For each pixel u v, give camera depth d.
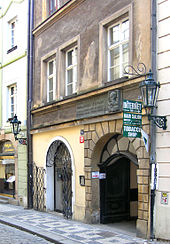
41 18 14.49
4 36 17.88
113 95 9.52
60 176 13.14
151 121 8.18
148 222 8.23
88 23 11.12
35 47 14.92
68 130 11.96
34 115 14.65
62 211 12.68
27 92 15.06
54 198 13.54
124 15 9.59
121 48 9.87
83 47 11.34
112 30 10.36
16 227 10.52
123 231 9.39
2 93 17.91
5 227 10.72
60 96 12.63
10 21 17.59
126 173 11.22
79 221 11.01
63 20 12.66
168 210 7.77
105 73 10.30
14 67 16.70
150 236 8.01
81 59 11.41
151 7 8.45
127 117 7.96
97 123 10.33
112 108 9.55
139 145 8.58
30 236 9.22
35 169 14.33
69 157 12.17
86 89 11.02
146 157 8.38
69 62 12.73
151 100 7.25
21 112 15.73
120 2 9.70
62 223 10.75
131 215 11.22
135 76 8.83
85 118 10.72
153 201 7.95
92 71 10.77
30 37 15.11
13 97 17.31
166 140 7.92
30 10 15.25
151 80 7.23
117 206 10.93
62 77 12.75
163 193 7.90
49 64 14.23
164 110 8.00
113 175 10.92
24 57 15.81
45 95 14.16
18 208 14.72
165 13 8.19
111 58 10.31
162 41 8.21
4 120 17.66
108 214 10.68
